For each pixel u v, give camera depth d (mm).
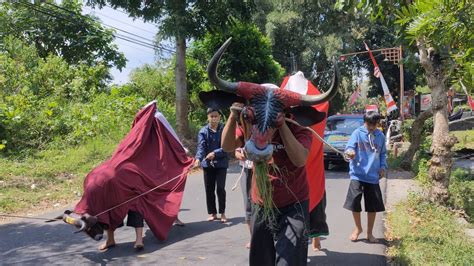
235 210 8648
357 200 6465
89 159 12734
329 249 6223
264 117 3482
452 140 8094
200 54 20094
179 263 5746
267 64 19844
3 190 9469
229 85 3658
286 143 3592
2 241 6652
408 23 3002
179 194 6863
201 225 7578
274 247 3992
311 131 4086
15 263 5742
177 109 16094
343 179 12117
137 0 14508
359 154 6434
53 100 15875
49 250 6254
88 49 24516
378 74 20750
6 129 12938
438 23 2756
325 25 32188
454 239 6293
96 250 6262
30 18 23656
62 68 17859
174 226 7504
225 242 6629
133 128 6730
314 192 5199
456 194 8664
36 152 12938
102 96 17375
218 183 7734
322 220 5367
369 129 6414
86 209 5816
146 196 6379
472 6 2627
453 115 24188
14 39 19641
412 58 9203
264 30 31516
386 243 6512
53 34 23938
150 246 6453
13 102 14078
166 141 6941
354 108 40625
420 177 11289
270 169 3809
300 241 3730
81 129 14523
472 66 3166
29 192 9602
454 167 14094
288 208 3883
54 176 11055
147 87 21609
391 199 9281
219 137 7691
